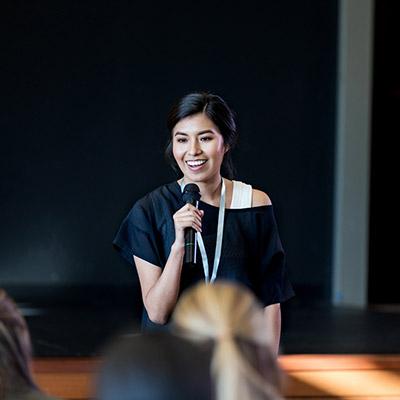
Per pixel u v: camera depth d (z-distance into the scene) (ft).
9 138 47.47
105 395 8.52
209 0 47.62
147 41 47.60
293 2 47.96
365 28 48.06
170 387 8.40
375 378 34.45
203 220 19.57
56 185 47.85
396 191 50.72
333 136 48.88
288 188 48.75
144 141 47.96
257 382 8.55
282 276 19.97
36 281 48.08
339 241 49.01
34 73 47.24
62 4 47.09
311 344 38.86
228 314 8.86
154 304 18.92
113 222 48.24
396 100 50.03
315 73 48.39
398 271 51.52
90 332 40.98
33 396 10.28
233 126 19.58
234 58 47.91
